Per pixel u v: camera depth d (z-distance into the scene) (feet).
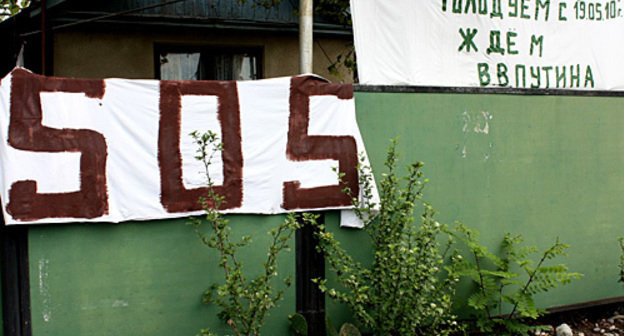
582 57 17.04
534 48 16.34
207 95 12.60
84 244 11.90
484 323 15.01
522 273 15.96
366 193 13.25
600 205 17.02
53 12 20.74
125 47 23.77
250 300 12.02
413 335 12.47
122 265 12.19
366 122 14.17
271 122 13.07
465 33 15.43
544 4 16.35
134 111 12.07
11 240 11.41
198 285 12.77
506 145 15.67
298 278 13.56
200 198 12.27
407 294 12.46
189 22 23.15
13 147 11.15
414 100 14.57
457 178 15.15
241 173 12.89
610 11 17.40
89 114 11.75
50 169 11.43
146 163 12.18
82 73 23.21
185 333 12.73
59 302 11.78
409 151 14.61
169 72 24.98
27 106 11.28
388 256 12.71
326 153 13.51
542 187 16.20
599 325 16.96
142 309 12.39
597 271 17.06
